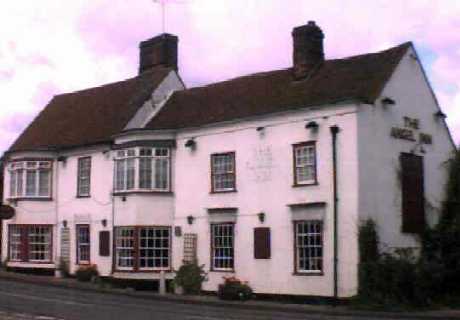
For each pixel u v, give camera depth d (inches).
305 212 1091.9
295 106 1119.0
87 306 908.0
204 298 1144.2
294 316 861.2
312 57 1214.3
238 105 1244.5
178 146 1307.8
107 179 1389.0
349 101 1051.3
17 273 1489.9
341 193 1051.3
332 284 1044.5
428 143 1179.9
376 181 1067.9
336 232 1047.6
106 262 1362.0
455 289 1089.4
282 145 1135.6
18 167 1531.7
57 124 1598.2
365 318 848.9
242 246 1175.0
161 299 1112.2
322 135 1083.3
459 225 1120.8
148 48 1531.7
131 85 1519.4
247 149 1186.0
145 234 1294.3
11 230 1531.7
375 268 1002.7
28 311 826.8
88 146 1434.5
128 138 1334.9
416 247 1120.8
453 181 1181.1
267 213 1143.0
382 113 1091.3
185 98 1405.0
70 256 1453.0
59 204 1498.5
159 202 1299.2
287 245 1109.1
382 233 1066.1
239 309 974.4
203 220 1242.6
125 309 888.3
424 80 1188.5
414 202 1133.1
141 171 1310.3
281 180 1130.0
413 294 1009.5
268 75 1290.6
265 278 1133.1
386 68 1120.2
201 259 1236.5
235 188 1196.5
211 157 1243.2
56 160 1520.7
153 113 1416.1
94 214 1408.7
